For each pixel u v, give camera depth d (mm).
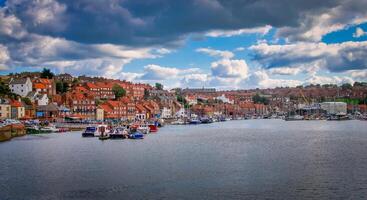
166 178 72438
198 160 93312
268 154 104000
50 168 82000
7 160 92000
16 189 64562
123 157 98000
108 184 67812
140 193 62344
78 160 92812
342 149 114688
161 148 118375
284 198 59531
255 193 62156
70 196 60750
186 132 198375
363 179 71125
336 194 61469
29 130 170625
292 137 163125
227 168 82375
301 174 75812
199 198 59656
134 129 170500
